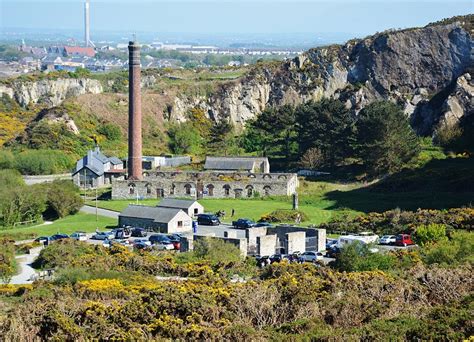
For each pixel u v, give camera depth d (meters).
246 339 76.81
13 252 136.38
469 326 73.94
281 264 113.56
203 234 143.50
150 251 133.00
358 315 83.00
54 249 129.00
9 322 81.81
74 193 185.75
